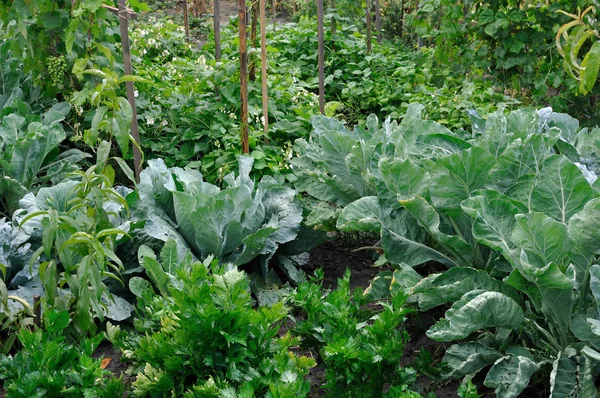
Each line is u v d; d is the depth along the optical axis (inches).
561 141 140.4
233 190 141.4
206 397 103.8
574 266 116.3
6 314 120.1
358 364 107.6
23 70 200.8
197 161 190.5
